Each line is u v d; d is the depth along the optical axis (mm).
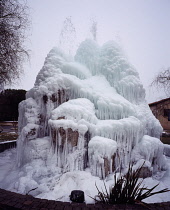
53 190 3070
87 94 5102
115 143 3684
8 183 3631
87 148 3959
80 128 3775
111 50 6102
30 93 5875
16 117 24891
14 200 2164
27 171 3793
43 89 4906
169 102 18562
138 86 5535
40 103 5246
